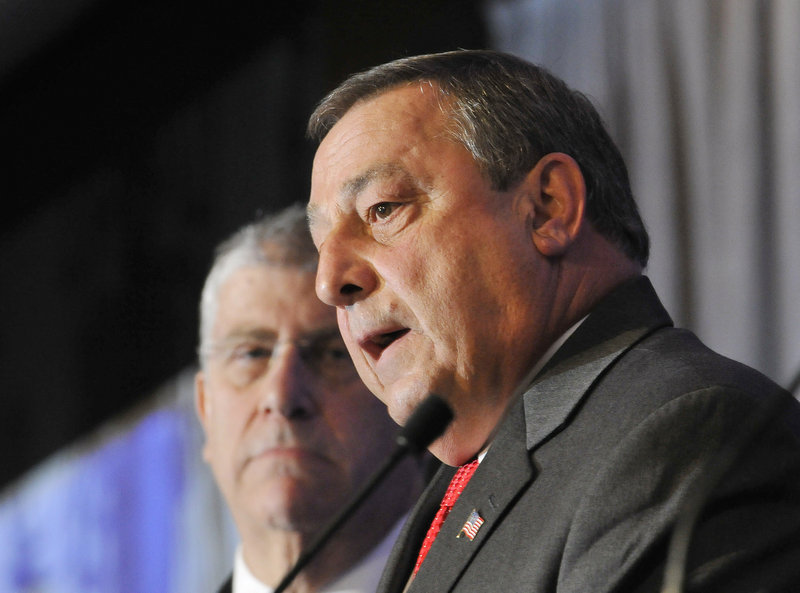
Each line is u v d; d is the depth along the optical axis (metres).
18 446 14.59
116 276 14.23
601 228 4.50
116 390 13.91
